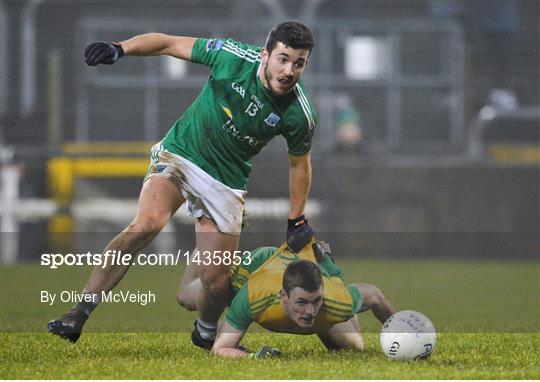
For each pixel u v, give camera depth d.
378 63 64.12
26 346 22.00
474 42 66.62
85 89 62.34
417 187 58.16
